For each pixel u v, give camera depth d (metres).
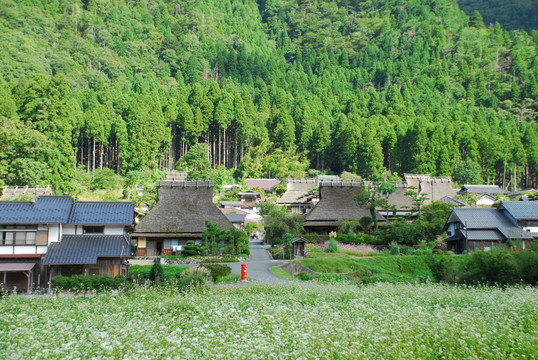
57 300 25.23
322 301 24.62
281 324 17.77
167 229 50.66
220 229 50.84
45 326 17.55
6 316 20.53
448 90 189.38
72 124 100.94
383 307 22.09
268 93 173.50
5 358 14.00
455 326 18.25
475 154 123.69
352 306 23.00
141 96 130.12
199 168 114.69
